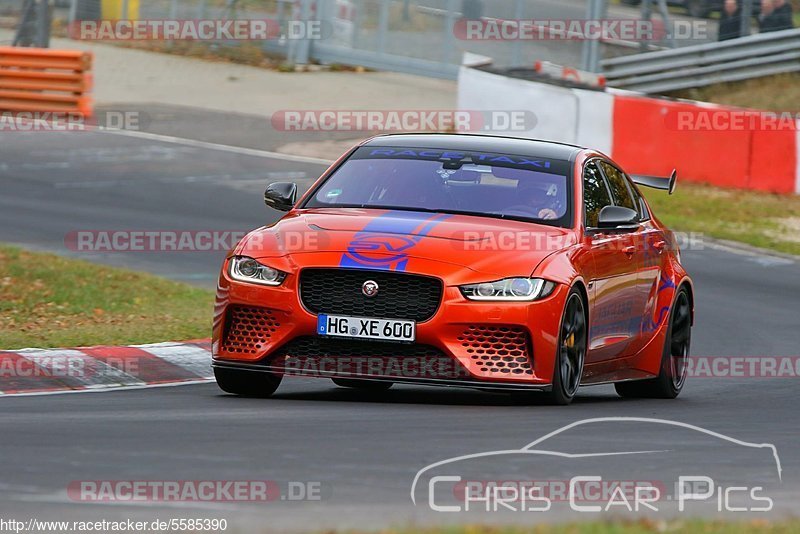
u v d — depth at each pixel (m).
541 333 25.92
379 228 27.03
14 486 16.89
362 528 14.91
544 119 75.94
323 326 25.84
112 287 45.16
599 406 28.27
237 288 26.64
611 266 29.36
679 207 68.75
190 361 33.12
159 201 64.69
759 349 41.59
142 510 15.81
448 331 25.59
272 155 77.88
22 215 60.00
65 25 111.38
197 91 94.00
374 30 99.56
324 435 21.81
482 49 94.25
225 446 20.36
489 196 28.84
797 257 61.88
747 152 73.25
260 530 14.82
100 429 21.89
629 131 74.12
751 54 92.62
